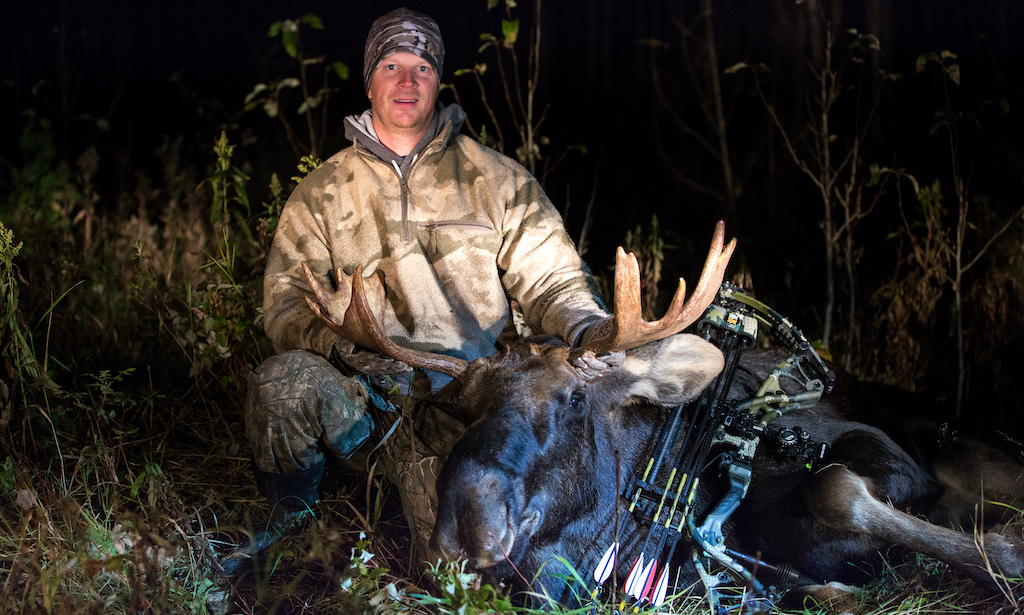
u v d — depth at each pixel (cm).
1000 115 902
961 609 360
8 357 434
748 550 400
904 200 849
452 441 398
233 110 1179
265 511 440
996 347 597
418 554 385
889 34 1022
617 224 901
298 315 401
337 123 1120
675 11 1229
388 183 414
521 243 419
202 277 593
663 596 354
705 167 1069
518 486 331
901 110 936
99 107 1212
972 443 453
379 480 442
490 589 321
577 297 407
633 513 382
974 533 368
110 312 605
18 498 371
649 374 380
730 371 395
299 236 419
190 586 362
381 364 377
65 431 466
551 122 1116
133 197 859
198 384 530
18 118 1143
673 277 802
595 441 374
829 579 394
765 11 1139
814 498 380
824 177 713
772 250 846
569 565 349
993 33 1029
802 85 1029
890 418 455
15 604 324
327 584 376
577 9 1285
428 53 414
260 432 390
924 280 613
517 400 348
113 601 332
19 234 582
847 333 646
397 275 410
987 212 736
